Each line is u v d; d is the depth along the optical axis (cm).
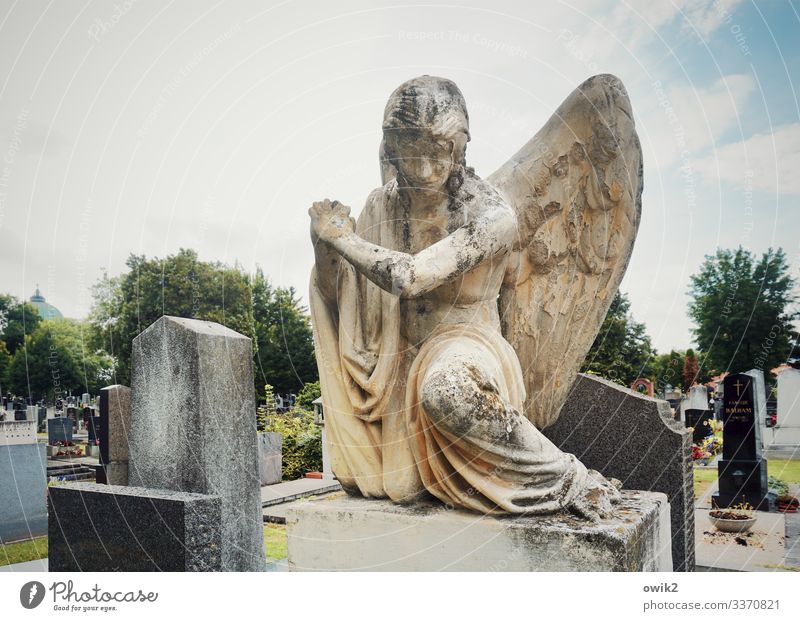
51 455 1030
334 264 269
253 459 382
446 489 241
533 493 232
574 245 288
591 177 279
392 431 259
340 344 273
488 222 243
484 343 254
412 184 256
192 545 292
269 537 519
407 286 232
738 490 710
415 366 250
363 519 249
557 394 296
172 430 360
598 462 374
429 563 237
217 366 363
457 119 244
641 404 368
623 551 211
